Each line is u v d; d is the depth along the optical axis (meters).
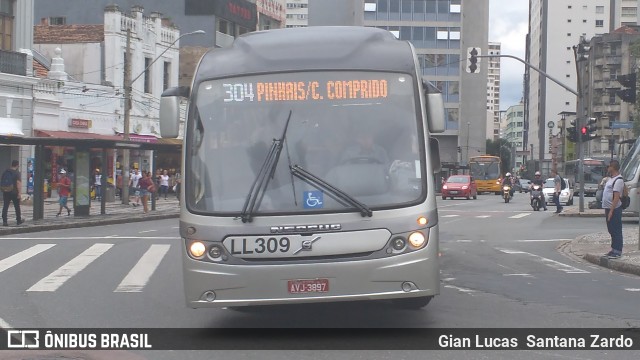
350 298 8.30
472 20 98.75
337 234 8.35
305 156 8.67
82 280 14.12
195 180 8.73
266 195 8.52
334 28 9.85
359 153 8.69
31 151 40.28
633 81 24.58
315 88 8.95
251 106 8.93
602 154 103.19
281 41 9.40
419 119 8.88
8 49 38.44
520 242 21.28
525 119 178.62
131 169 49.34
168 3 63.38
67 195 31.33
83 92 45.06
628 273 14.97
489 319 10.11
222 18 64.69
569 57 142.00
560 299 11.78
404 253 8.40
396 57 9.17
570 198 46.53
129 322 10.15
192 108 9.02
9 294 12.53
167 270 15.48
